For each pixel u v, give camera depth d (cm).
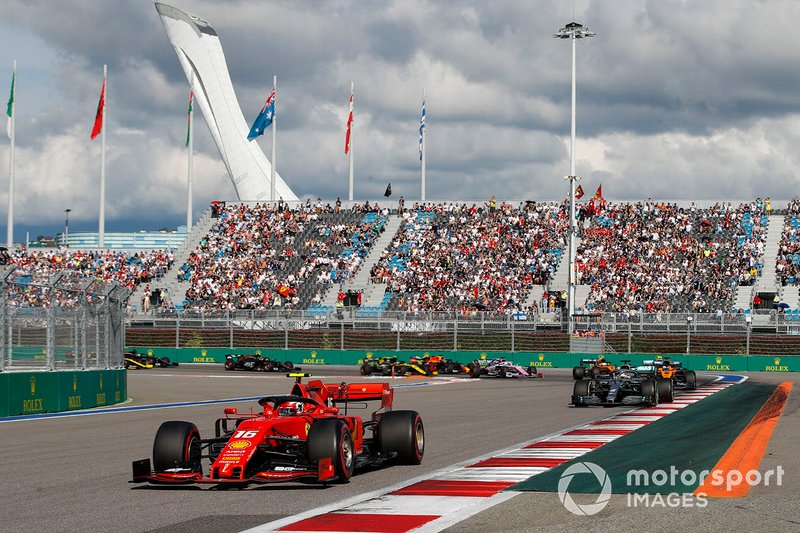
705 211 7844
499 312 6838
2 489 1338
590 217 7850
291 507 1161
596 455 1698
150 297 7669
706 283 7044
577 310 6862
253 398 3628
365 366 5622
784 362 6222
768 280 7019
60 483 1395
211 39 11000
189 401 3444
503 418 2645
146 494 1280
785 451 1742
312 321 6906
